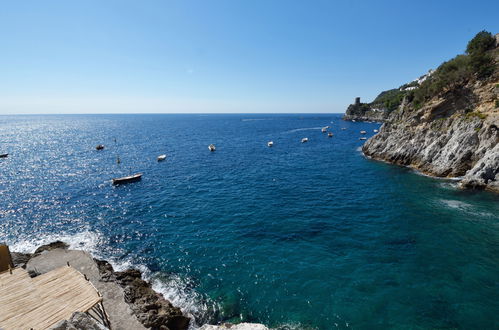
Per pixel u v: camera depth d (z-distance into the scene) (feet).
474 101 168.25
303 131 454.81
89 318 35.53
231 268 67.46
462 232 83.82
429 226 88.53
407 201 112.27
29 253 76.18
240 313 53.31
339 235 83.30
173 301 56.75
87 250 77.97
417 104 222.28
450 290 57.57
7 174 169.89
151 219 98.27
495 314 50.83
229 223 93.04
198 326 50.72
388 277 62.44
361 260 69.56
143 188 136.77
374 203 110.73
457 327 48.16
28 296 39.93
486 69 171.32
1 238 87.35
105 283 57.31
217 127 576.20
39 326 34.35
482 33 218.59
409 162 177.78
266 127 563.07
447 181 139.95
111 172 173.17
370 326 48.96
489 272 63.52
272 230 87.20
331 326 49.26
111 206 112.16
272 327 49.67
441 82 188.85
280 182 143.95
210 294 58.65
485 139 134.92
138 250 77.20
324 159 208.74
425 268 65.57
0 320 34.88
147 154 238.68
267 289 59.47
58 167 189.37
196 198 119.65
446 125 168.66
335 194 122.83
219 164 193.06
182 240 82.02
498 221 91.04
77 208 110.63
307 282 61.31
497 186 118.42
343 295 56.90
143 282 61.36
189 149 266.16
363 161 198.90
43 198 123.54
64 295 41.27
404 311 52.11
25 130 537.24
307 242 79.25
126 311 49.29
